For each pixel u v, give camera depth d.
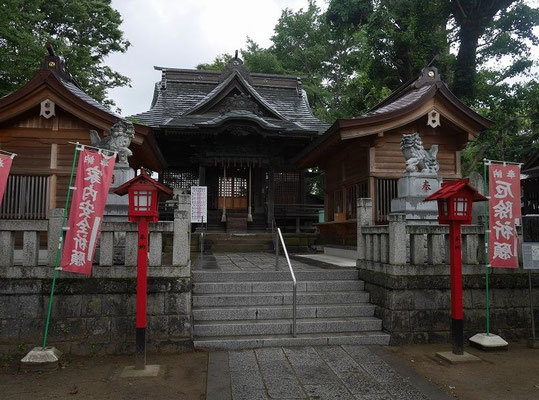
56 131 11.51
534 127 21.77
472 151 20.97
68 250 5.48
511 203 6.35
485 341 6.16
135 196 5.38
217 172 18.41
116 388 4.71
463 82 17.31
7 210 11.06
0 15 12.81
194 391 4.66
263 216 18.31
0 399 4.41
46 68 11.25
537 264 6.40
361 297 7.41
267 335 6.42
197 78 22.36
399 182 9.09
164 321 6.01
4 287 5.80
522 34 17.44
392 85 19.31
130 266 6.04
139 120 18.11
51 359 5.29
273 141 17.69
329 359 5.64
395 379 4.95
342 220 12.43
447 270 6.64
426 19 17.00
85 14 17.77
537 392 4.64
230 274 7.75
